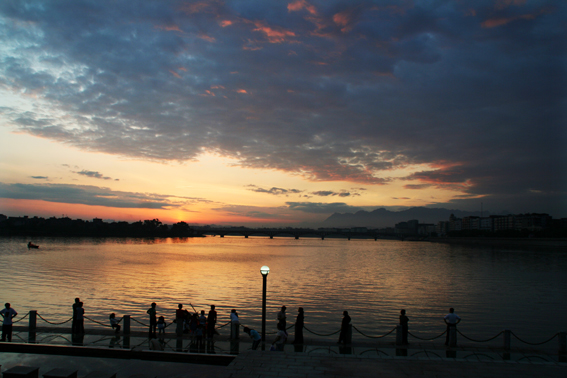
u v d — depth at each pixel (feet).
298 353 57.93
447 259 443.32
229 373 49.32
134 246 654.94
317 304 144.46
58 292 157.89
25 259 327.88
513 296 169.37
